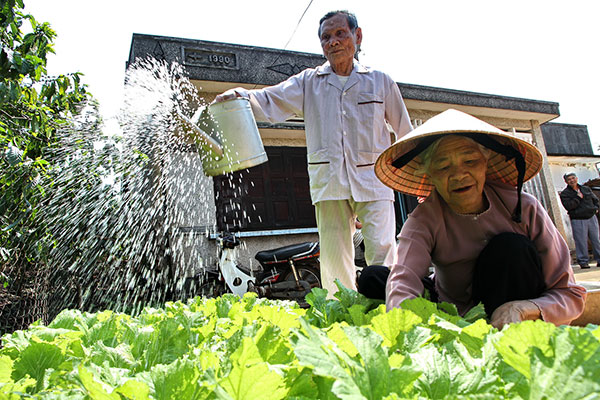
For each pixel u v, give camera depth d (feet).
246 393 1.68
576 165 45.65
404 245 5.79
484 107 29.96
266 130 23.27
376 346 1.83
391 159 6.18
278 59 22.95
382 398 1.57
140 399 1.95
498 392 1.75
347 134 10.30
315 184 10.42
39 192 11.60
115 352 3.02
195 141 10.59
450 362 1.94
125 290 15.70
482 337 2.52
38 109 11.01
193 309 6.02
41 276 12.70
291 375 1.87
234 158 10.12
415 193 6.95
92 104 13.23
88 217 13.67
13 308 12.05
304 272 19.69
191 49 21.04
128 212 15.42
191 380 1.97
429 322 3.04
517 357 1.83
